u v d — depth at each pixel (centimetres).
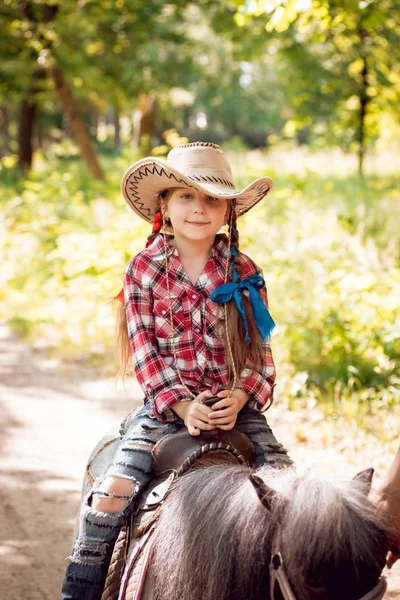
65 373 973
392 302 821
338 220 1174
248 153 2650
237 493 243
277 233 1173
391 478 262
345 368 816
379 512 229
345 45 1967
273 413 767
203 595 236
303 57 2038
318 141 2575
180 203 332
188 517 248
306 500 219
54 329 1161
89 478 337
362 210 1327
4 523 590
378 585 219
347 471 638
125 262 1121
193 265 338
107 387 920
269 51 2306
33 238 1482
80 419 817
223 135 5216
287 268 1015
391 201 1429
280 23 951
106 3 1950
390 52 1972
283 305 928
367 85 2075
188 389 319
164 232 346
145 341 326
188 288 330
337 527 214
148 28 2119
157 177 333
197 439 297
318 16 1005
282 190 1472
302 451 683
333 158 2412
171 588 247
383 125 2573
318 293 896
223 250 343
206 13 2127
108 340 1073
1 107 3697
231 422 302
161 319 330
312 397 780
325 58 2025
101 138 5259
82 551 303
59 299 1262
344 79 2066
